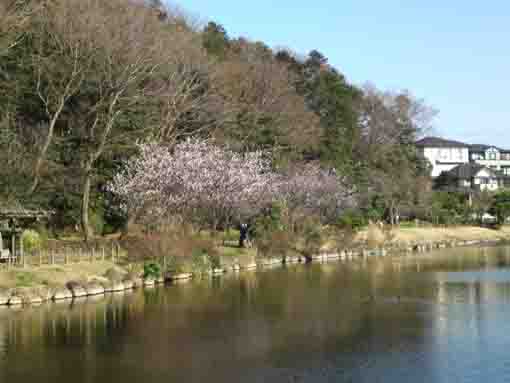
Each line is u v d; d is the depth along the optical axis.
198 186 52.66
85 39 55.91
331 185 75.44
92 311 35.75
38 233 51.62
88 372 24.58
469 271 56.19
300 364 25.31
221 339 29.36
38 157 53.34
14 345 28.33
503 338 29.20
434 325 32.12
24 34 56.75
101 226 59.72
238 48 86.94
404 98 113.62
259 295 41.59
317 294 42.12
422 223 106.50
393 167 106.12
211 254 54.34
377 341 28.88
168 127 65.12
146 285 45.94
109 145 58.09
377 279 50.22
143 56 59.72
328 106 95.25
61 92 56.66
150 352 27.14
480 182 144.50
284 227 66.31
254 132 75.25
